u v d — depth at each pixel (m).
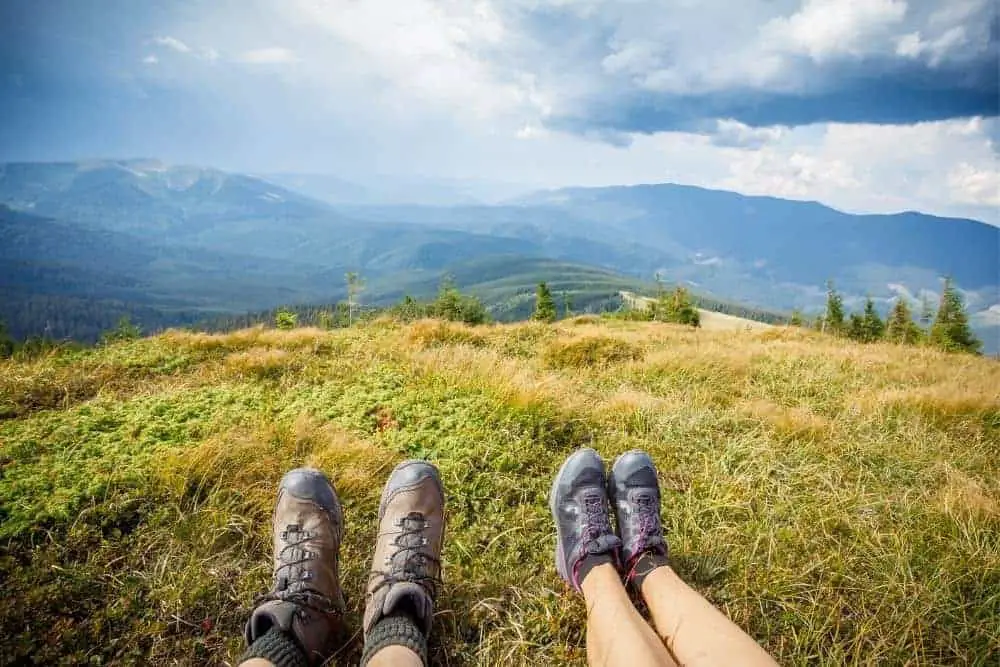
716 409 2.00
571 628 0.93
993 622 0.95
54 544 1.06
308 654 0.78
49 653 0.86
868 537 1.19
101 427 1.57
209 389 1.92
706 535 1.16
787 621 0.95
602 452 1.56
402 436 1.56
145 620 0.93
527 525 1.20
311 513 0.96
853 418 1.96
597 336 3.19
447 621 0.94
